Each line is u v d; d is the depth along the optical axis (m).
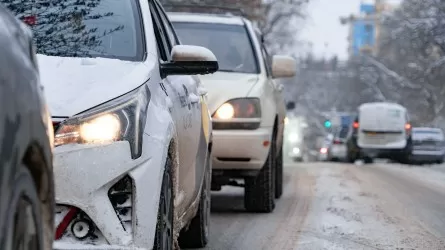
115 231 6.97
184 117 9.04
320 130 120.56
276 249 11.17
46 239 4.88
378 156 44.25
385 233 12.67
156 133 7.50
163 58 9.52
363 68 103.69
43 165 4.76
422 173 27.55
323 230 12.88
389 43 95.31
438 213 15.48
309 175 24.86
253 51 15.88
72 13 8.82
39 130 4.69
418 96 90.81
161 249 7.59
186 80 10.05
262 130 14.30
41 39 8.49
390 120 43.97
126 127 7.19
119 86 7.55
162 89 8.38
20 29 4.96
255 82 14.76
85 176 6.94
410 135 44.00
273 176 15.31
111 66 7.95
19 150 4.38
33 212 4.62
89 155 7.00
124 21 8.86
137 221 7.04
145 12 9.12
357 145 44.44
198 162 10.07
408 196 18.64
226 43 16.00
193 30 16.23
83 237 6.98
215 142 13.99
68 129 7.06
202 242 11.09
